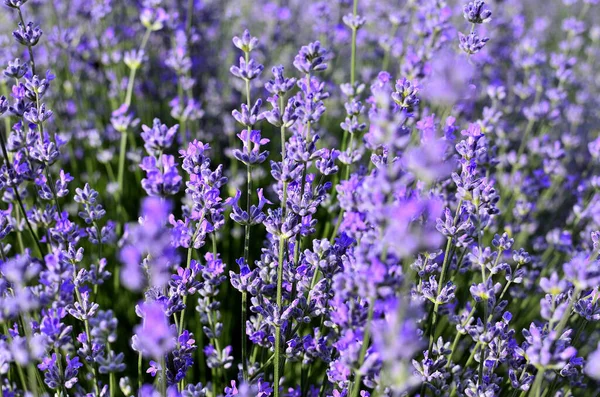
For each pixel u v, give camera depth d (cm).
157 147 70
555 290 70
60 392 73
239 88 111
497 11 128
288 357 74
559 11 194
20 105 75
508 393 78
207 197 71
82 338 72
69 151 98
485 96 110
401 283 64
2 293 70
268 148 110
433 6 93
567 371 73
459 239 74
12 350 66
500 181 98
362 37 115
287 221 70
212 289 76
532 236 100
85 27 122
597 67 160
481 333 74
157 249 63
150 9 93
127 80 106
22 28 77
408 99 74
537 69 112
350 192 67
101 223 94
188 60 97
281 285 71
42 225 77
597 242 71
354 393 67
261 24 144
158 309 63
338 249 72
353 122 80
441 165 62
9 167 75
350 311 66
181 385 73
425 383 74
